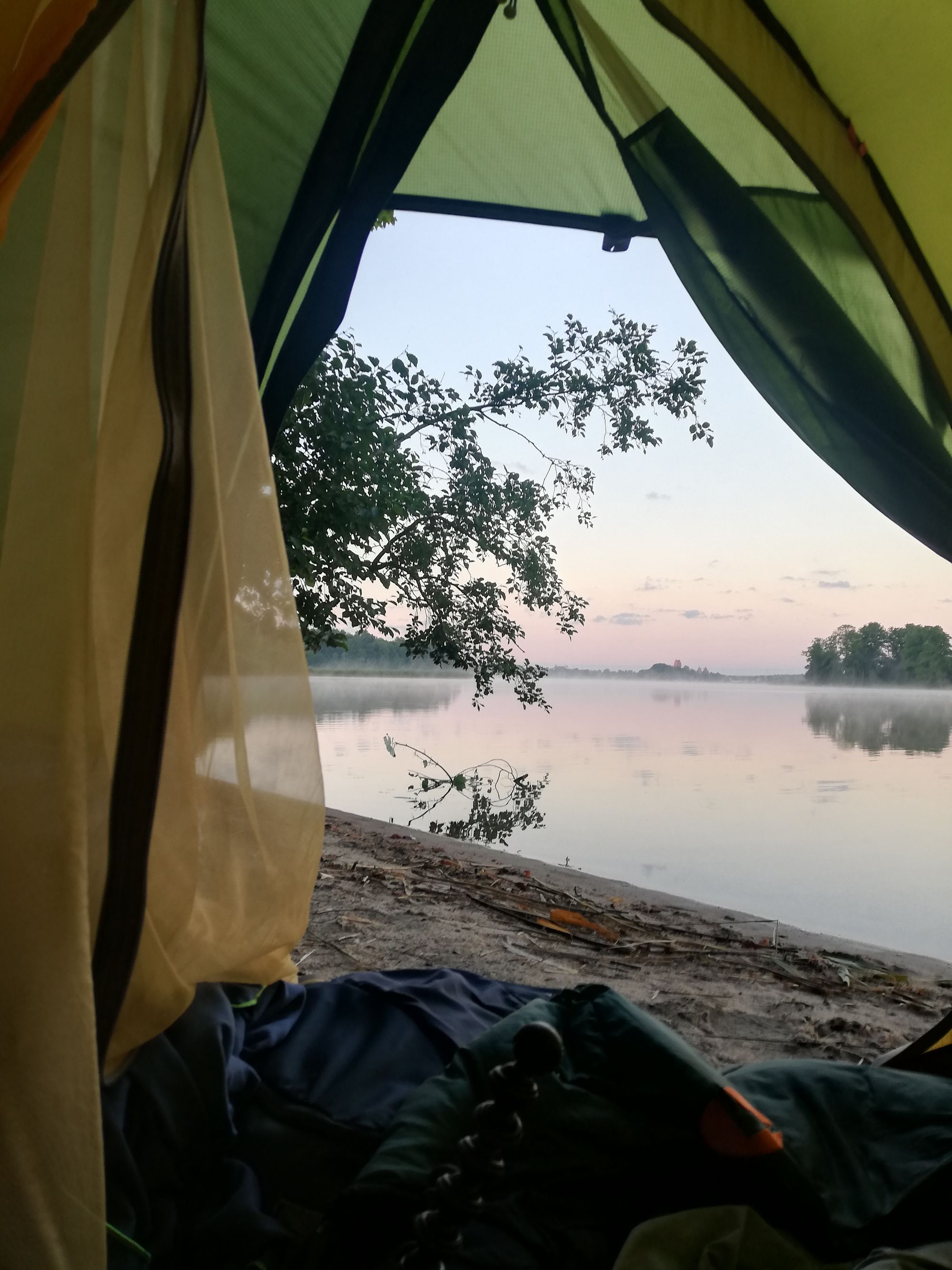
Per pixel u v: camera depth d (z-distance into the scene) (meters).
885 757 12.03
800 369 2.59
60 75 1.55
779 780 9.49
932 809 7.80
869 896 5.16
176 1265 1.54
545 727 16.03
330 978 3.35
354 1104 1.83
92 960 1.50
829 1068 2.01
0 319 1.86
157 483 1.57
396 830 6.37
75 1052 1.33
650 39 2.54
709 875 5.59
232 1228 1.55
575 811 7.65
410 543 7.77
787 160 2.61
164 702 1.56
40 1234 1.23
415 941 3.88
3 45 1.64
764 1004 3.36
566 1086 1.74
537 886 4.97
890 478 2.56
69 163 1.72
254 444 2.03
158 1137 1.65
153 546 1.56
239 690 2.09
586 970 3.67
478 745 12.48
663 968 3.75
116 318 1.78
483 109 3.25
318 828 2.27
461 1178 1.06
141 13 1.81
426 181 3.53
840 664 57.53
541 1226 1.63
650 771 10.10
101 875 1.52
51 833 1.44
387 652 29.42
